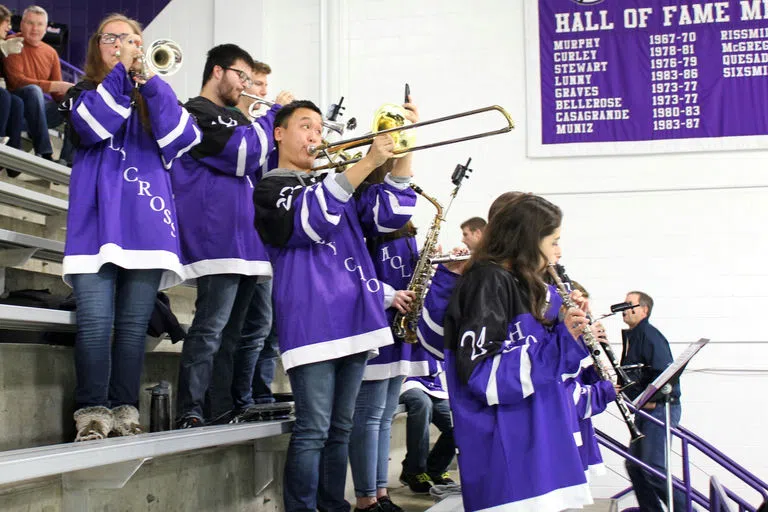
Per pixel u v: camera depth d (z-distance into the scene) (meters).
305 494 2.90
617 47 7.04
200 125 3.26
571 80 7.08
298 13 7.54
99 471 2.41
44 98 5.49
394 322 3.49
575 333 2.43
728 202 6.81
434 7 7.36
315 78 7.46
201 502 3.18
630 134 6.97
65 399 3.14
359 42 7.44
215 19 7.53
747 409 6.61
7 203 4.15
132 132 3.04
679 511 4.62
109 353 2.86
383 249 3.71
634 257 6.88
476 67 7.24
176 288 4.27
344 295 2.96
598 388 2.93
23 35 5.62
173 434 2.65
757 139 6.80
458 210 7.13
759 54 6.86
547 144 7.06
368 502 3.36
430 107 7.27
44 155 4.93
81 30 7.91
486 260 2.60
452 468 5.83
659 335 5.34
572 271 6.94
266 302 3.61
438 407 4.81
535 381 2.41
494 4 7.28
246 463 3.54
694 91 6.92
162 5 7.82
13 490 2.30
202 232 3.26
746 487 6.52
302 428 2.92
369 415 3.40
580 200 7.00
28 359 2.96
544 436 2.43
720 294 6.73
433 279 3.39
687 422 6.68
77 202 2.92
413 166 7.22
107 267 2.88
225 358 3.39
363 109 7.38
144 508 2.83
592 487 6.69
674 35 6.97
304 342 2.90
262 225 3.00
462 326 2.50
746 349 6.66
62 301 3.24
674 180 6.89
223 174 3.32
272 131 3.31
